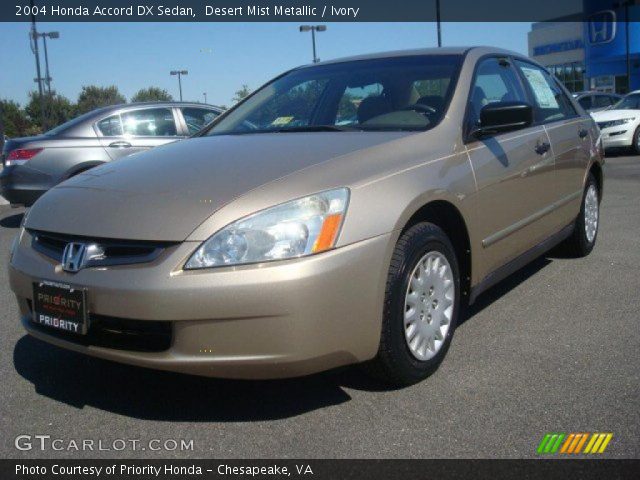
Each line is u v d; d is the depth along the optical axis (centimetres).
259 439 276
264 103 434
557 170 463
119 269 272
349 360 282
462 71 392
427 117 363
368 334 283
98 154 826
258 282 257
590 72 3919
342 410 297
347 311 273
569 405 293
